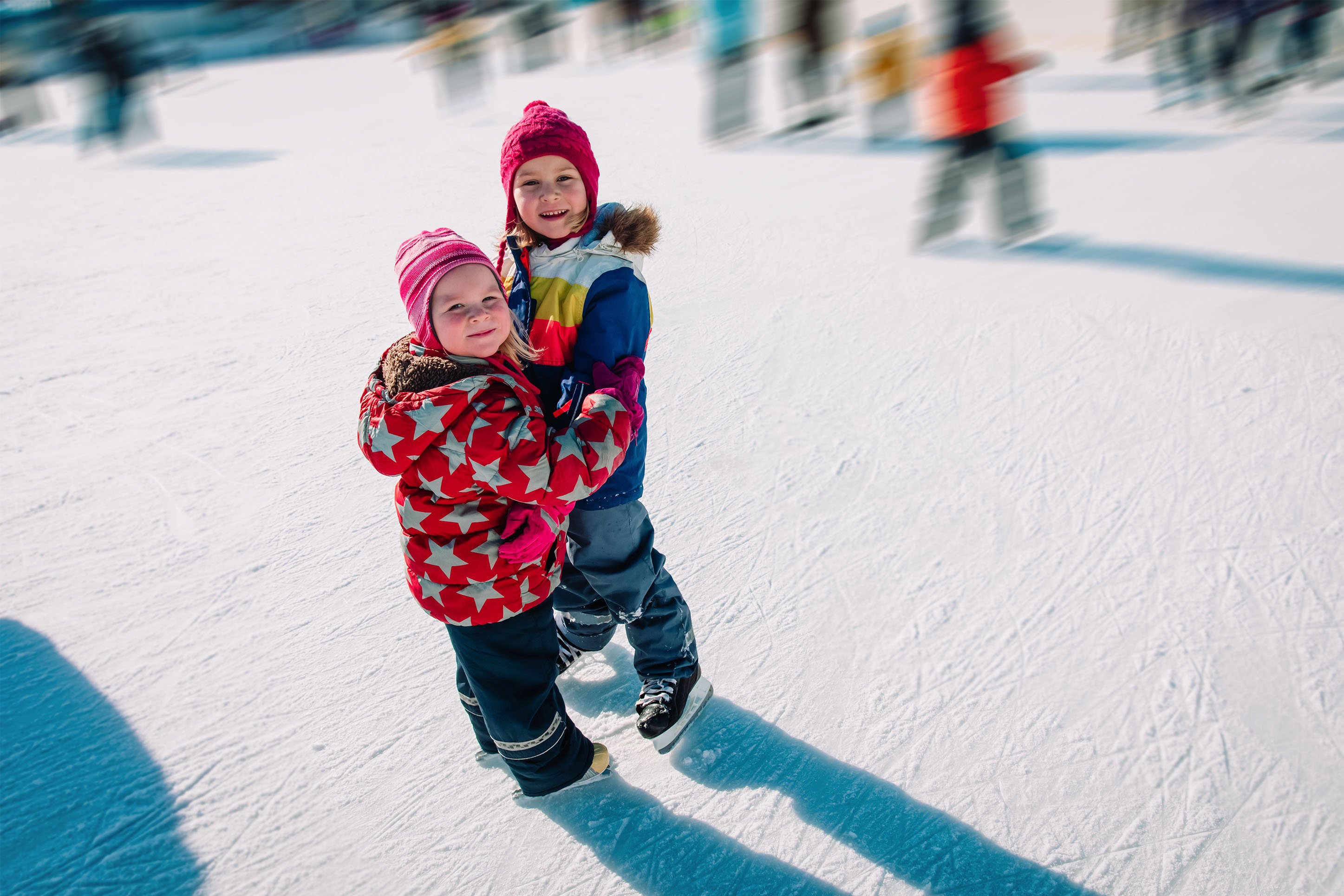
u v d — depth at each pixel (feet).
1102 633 7.72
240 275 18.69
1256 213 16.90
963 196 16.96
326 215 23.03
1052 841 6.06
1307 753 6.48
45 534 10.09
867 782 6.61
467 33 40.19
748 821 6.40
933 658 7.66
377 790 6.84
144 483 11.06
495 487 5.13
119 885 6.18
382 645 8.26
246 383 13.65
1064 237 16.78
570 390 5.57
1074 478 9.76
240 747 7.24
